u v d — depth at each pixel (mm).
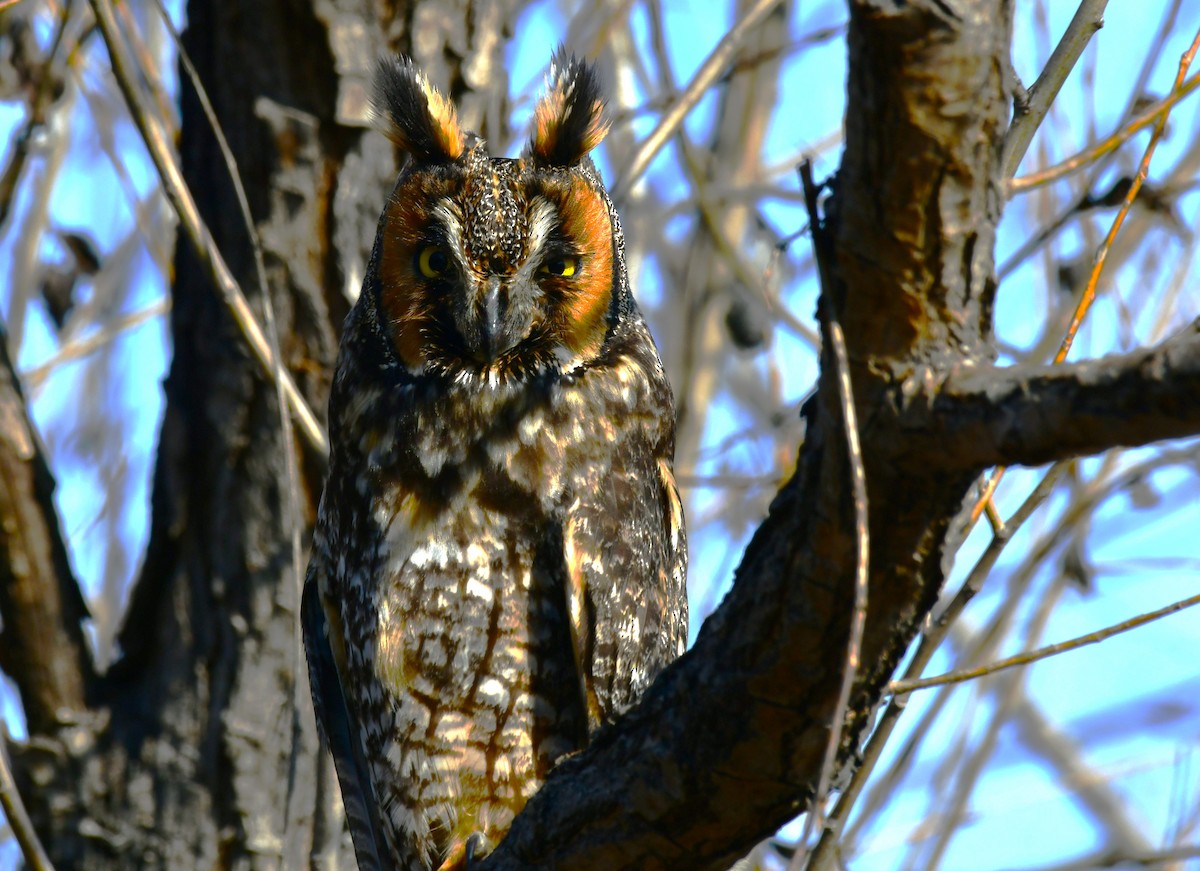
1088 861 9547
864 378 3922
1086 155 6352
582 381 7215
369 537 7215
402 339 7297
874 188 3752
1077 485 8961
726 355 11609
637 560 7184
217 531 8297
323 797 7352
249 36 8469
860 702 4492
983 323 3943
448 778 7168
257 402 8266
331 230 8375
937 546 4094
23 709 8258
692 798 4859
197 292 8477
